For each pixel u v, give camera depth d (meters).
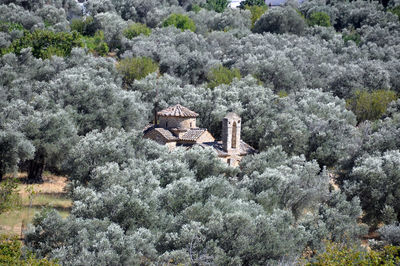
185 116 131.50
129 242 72.62
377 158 119.06
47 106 142.50
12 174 131.38
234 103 164.12
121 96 157.25
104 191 94.19
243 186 105.19
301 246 85.31
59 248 74.94
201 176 111.12
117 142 116.12
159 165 103.88
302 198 106.12
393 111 171.50
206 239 76.94
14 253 62.41
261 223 80.38
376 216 111.56
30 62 185.25
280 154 124.75
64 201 112.25
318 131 145.50
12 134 118.44
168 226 83.12
